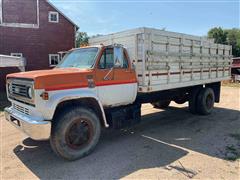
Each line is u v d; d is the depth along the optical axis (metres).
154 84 5.77
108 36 6.16
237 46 60.06
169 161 4.35
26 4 18.11
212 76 8.23
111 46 5.09
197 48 7.26
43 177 3.83
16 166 4.25
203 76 7.73
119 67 5.18
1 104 11.07
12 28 17.84
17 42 18.06
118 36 5.88
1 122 7.47
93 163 4.29
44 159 4.52
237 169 4.03
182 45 6.59
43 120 4.09
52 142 4.29
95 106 4.90
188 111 8.84
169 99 7.54
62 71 4.58
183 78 6.81
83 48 5.45
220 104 10.45
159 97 6.92
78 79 4.48
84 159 4.48
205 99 8.00
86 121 4.55
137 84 5.59
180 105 10.12
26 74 4.45
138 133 6.11
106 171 3.98
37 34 18.58
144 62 5.41
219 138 5.63
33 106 4.20
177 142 5.38
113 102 5.17
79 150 4.47
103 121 4.93
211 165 4.18
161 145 5.19
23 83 4.41
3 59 11.28
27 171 4.05
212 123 7.05
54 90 4.16
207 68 7.88
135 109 5.82
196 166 4.14
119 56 4.93
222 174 3.86
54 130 4.24
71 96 4.31
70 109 4.39
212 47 8.00
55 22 19.09
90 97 4.62
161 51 5.87
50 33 18.98
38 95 4.02
